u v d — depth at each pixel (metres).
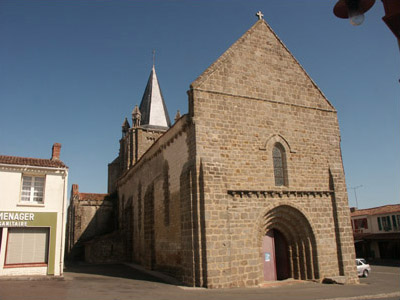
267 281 19.95
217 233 18.00
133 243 32.69
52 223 21.52
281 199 20.52
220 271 17.55
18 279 19.38
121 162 51.16
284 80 22.86
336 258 21.25
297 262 20.98
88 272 25.05
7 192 20.77
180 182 20.05
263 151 20.77
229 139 19.91
